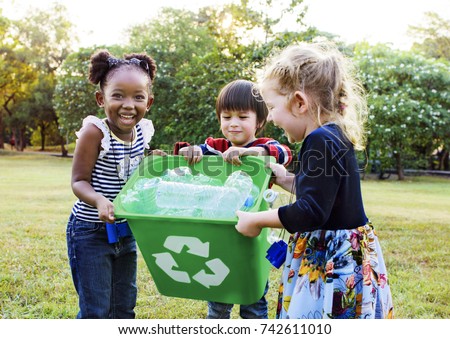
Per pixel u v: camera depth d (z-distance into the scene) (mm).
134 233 1707
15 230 4457
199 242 1663
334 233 1600
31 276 3043
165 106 13148
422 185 11062
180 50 14141
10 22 22703
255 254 1702
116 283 2064
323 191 1489
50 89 23984
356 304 1581
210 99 7906
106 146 1895
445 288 2928
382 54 12773
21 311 2525
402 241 4203
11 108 26688
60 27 23594
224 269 1716
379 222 5199
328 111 1614
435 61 13547
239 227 1554
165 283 1849
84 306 1898
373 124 11633
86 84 16922
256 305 2160
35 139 31312
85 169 1898
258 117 2191
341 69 1666
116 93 1878
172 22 15273
